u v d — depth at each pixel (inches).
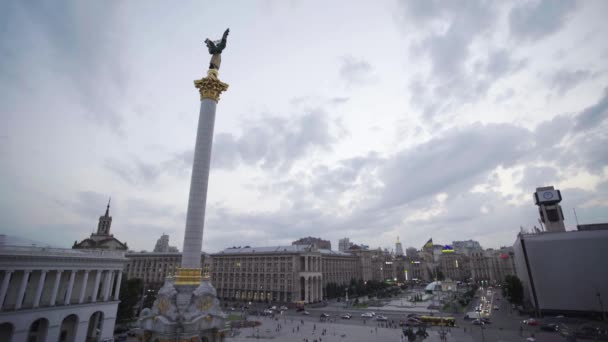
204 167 2054.6
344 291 6855.3
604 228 4687.5
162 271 6796.3
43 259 2349.9
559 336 2935.5
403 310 4948.3
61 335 2514.8
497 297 6648.6
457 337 2989.7
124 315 3341.5
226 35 2309.3
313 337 3024.1
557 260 4180.6
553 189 5201.8
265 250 6673.2
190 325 1659.7
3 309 2102.6
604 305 3873.0
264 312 4603.8
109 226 4896.7
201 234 1977.1
